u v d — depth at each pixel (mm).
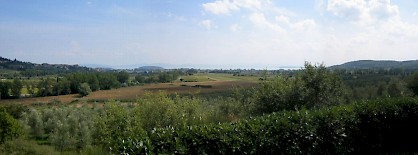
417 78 32250
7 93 66188
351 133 11492
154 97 20828
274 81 17719
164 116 20156
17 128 24766
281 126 9516
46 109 45031
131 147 6863
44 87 71125
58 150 25062
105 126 19203
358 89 32906
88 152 18688
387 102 13188
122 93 64438
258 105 17641
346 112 11562
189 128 8219
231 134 8422
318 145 10359
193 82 79500
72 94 72438
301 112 10922
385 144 12688
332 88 16953
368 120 12141
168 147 7250
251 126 9000
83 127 32438
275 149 9125
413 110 13391
